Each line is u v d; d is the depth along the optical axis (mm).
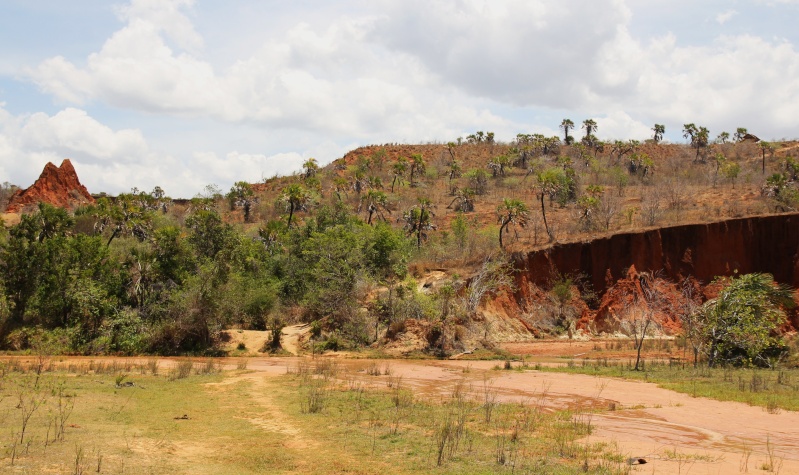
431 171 109062
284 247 57250
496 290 47875
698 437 14422
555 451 12562
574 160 103625
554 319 49469
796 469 11422
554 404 19312
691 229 53312
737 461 11945
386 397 19516
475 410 17562
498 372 28266
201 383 22766
